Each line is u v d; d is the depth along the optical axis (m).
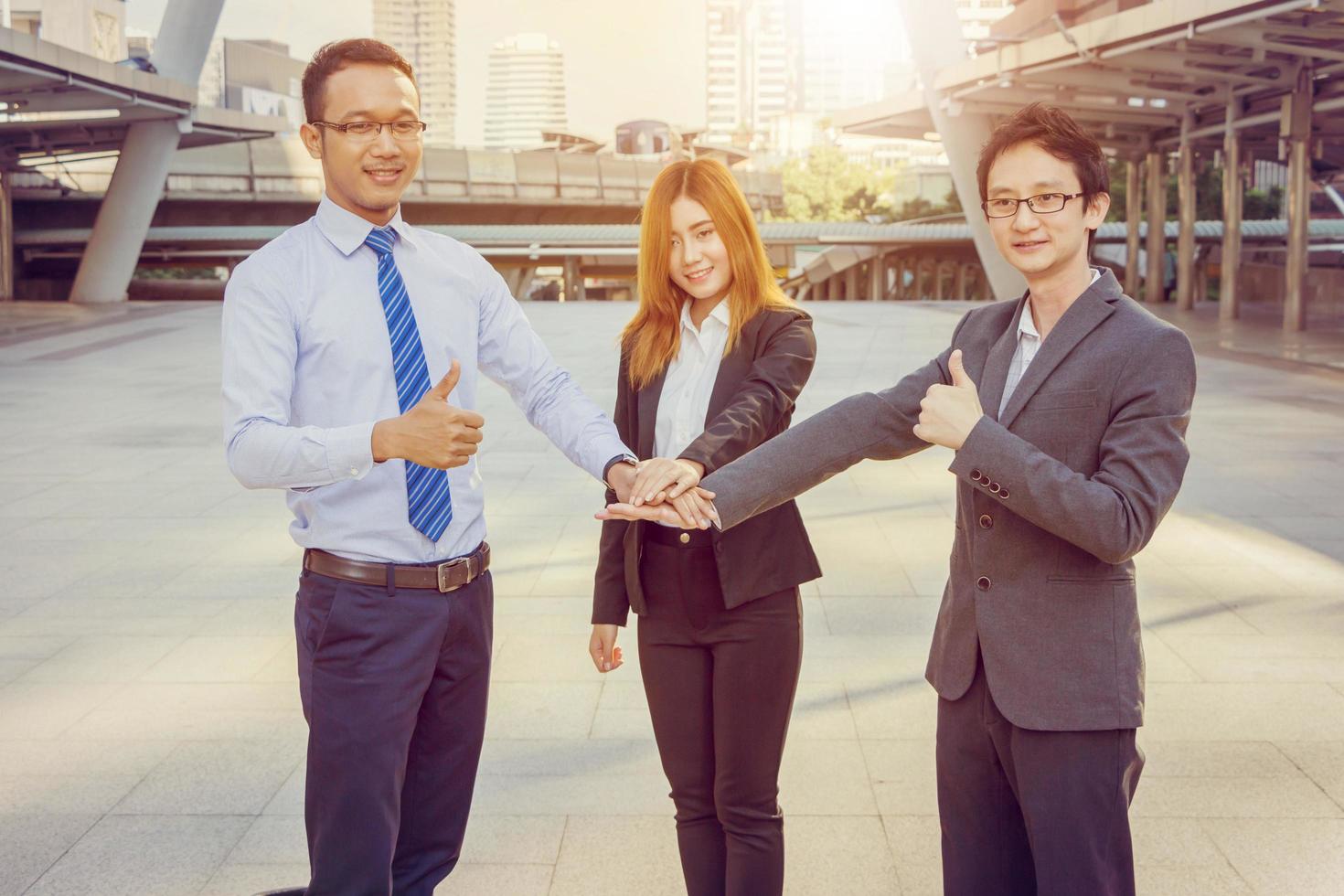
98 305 26.41
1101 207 1.85
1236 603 4.80
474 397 2.33
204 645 4.51
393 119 2.11
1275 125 22.34
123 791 3.26
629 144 69.69
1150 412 1.73
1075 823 1.81
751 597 2.30
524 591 5.18
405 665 2.14
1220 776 3.27
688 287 2.46
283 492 7.45
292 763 3.45
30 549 6.04
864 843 2.94
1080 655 1.81
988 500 1.86
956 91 23.58
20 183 37.22
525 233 38.78
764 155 104.94
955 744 1.98
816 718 3.73
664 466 2.05
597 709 3.83
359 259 2.17
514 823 3.07
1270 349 16.33
